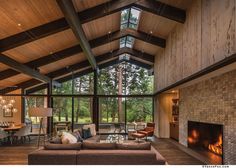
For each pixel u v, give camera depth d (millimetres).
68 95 14375
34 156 5055
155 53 13312
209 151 6980
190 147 8688
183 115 9648
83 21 7395
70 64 13594
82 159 5035
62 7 5559
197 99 7926
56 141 6074
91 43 10523
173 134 12219
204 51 5953
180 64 8188
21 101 14758
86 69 14992
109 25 9609
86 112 14961
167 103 13320
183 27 7852
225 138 5914
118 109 14977
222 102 6055
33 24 7258
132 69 15258
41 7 6492
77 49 10492
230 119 5617
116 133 14672
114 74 15234
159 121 13219
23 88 14328
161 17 8516
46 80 13289
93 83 15008
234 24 4395
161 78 11727
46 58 10547
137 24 10227
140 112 14938
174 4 7566
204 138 7375
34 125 14828
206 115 7137
